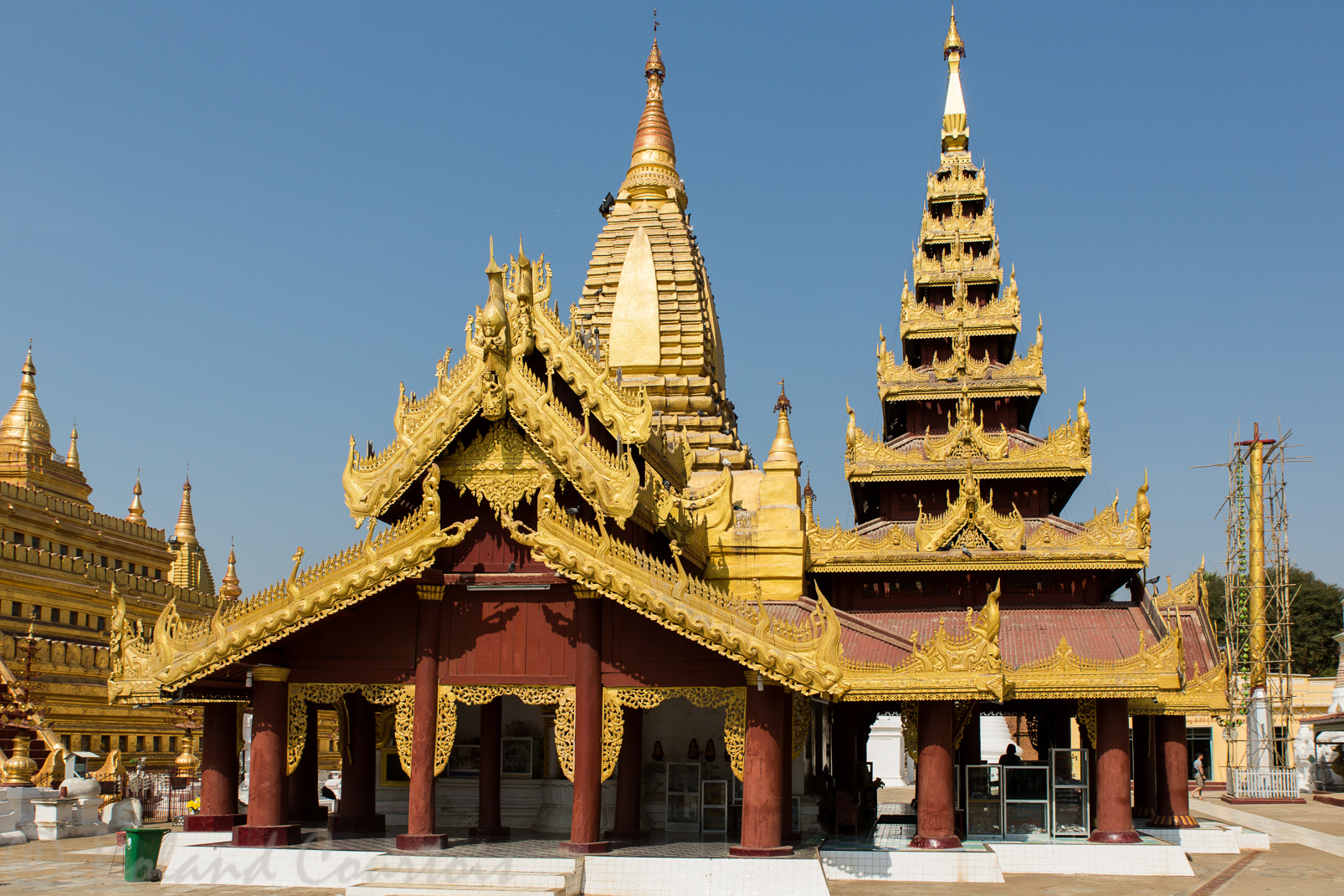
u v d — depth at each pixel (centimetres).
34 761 4659
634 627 2959
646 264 4819
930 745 3148
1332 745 7706
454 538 2959
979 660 3006
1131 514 4097
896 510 4675
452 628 3078
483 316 2991
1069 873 3250
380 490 3025
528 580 3045
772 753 2834
